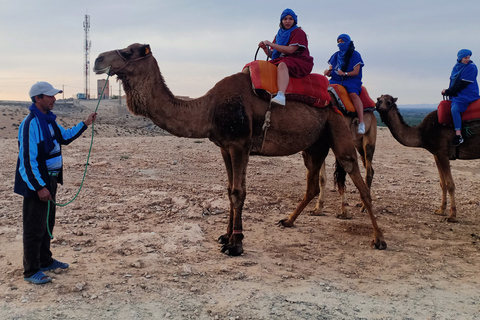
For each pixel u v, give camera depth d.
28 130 4.42
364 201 6.59
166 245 5.97
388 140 19.91
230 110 5.79
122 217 7.17
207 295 4.59
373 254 6.21
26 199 4.57
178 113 5.74
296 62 6.18
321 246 6.46
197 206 8.01
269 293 4.71
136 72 5.55
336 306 4.50
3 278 4.74
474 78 8.14
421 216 8.50
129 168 11.16
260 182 10.73
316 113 6.39
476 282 5.30
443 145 8.48
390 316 4.36
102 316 4.05
